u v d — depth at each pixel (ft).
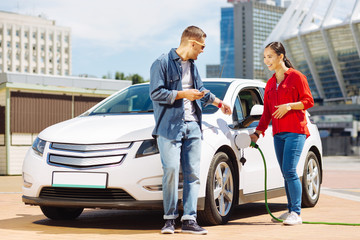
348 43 373.61
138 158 14.25
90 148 14.53
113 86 65.05
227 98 17.26
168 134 13.55
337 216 18.62
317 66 399.03
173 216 13.85
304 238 13.15
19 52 513.04
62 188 14.71
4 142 58.34
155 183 14.23
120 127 15.11
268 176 18.58
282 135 16.16
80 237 13.12
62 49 542.98
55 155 14.92
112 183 14.14
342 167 79.10
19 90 58.70
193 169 13.93
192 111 14.16
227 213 16.03
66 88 61.36
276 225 15.96
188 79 14.25
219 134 15.72
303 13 414.82
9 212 20.36
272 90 16.42
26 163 15.46
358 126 237.86
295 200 16.25
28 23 519.19
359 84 377.91
